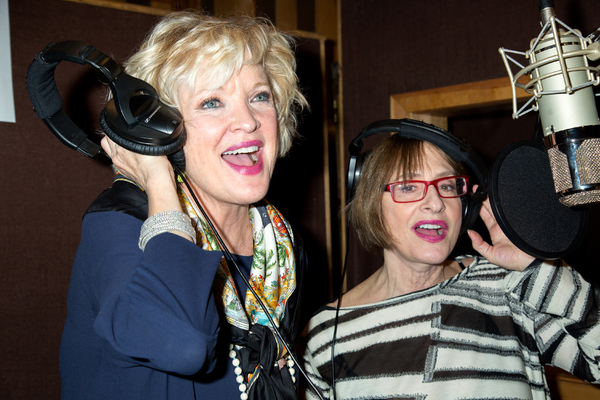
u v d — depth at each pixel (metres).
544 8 0.60
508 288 1.02
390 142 1.05
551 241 0.79
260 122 0.81
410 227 1.00
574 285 0.95
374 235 1.05
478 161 0.96
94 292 0.69
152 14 1.40
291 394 0.87
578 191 0.60
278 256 0.94
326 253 1.73
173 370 0.58
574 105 0.59
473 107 1.75
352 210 1.11
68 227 1.29
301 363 1.10
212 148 0.77
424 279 1.07
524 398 0.94
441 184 1.00
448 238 1.00
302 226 1.68
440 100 1.78
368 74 2.02
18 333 1.22
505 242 1.00
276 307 0.90
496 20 1.63
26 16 1.22
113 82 0.71
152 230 0.64
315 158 1.71
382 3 1.95
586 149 0.59
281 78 0.92
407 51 1.88
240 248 0.92
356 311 1.08
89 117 1.30
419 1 1.83
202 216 0.81
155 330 0.57
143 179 0.72
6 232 1.21
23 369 1.23
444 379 0.96
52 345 1.26
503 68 1.62
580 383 1.53
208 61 0.74
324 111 1.72
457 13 1.73
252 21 0.83
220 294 0.81
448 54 1.76
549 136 0.62
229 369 0.81
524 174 0.79
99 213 0.72
